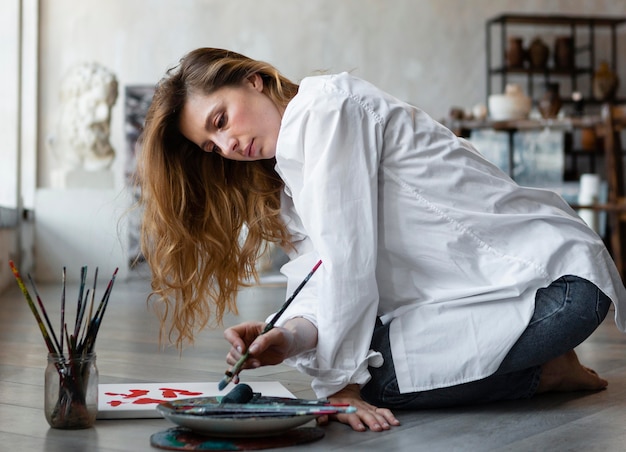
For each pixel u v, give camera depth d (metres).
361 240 1.88
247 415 1.70
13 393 2.36
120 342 3.60
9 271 7.37
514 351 2.01
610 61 10.65
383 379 2.00
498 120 8.09
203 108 2.02
